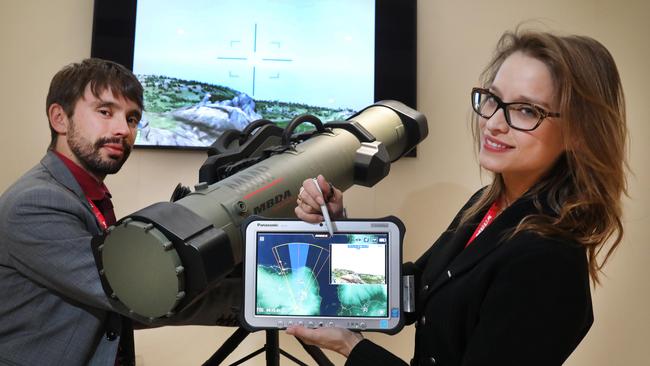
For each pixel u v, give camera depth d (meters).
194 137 1.64
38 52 1.63
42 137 1.63
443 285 0.78
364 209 1.71
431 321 0.79
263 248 0.80
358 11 1.70
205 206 0.85
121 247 0.75
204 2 1.67
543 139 0.71
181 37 1.65
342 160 1.14
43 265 0.93
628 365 1.71
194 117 1.65
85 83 1.04
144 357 1.66
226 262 0.77
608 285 1.73
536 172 0.77
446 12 1.75
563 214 0.69
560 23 1.75
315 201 0.83
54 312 0.98
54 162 1.05
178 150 1.64
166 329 1.67
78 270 0.92
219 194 0.90
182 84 1.65
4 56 1.62
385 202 1.71
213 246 0.74
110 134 1.06
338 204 0.91
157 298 0.73
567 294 0.65
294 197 1.01
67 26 1.65
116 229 0.75
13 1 1.63
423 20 1.74
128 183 1.64
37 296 0.98
